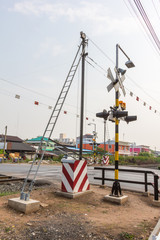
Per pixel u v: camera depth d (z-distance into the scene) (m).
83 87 8.75
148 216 5.07
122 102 7.39
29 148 47.62
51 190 7.38
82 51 8.87
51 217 4.43
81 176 7.04
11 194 6.73
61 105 6.34
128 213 5.25
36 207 4.77
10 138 56.53
